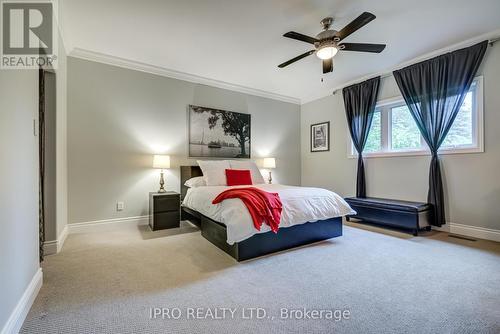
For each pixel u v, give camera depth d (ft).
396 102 12.50
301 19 8.35
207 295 5.52
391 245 8.98
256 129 16.28
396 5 7.60
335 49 8.27
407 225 10.33
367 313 4.83
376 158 13.41
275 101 17.20
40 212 7.41
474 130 9.95
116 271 6.76
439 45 10.11
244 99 15.75
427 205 10.65
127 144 11.75
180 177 13.20
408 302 5.20
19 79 4.75
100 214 11.06
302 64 12.09
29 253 5.08
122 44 10.10
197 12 7.95
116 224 11.43
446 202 10.69
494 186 9.39
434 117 10.70
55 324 4.47
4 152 3.98
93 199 10.91
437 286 5.89
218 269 6.93
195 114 13.73
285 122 17.69
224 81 14.48
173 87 13.07
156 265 7.20
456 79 10.04
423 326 4.41
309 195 9.32
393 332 4.26
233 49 10.55
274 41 9.87
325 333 4.25
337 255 8.01
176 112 13.15
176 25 8.71
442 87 10.39
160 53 10.91
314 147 17.34
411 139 12.05
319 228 9.40
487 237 9.55
